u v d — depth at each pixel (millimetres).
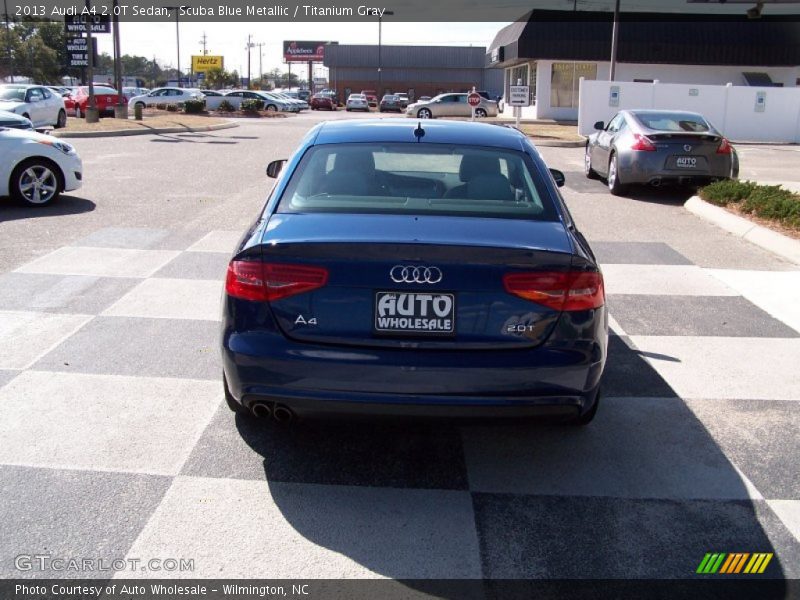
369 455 3881
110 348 5168
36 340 5273
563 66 35719
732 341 5660
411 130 4590
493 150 4379
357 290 3285
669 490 3617
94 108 26844
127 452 3814
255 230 3666
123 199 10875
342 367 3264
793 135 27234
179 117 33812
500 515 3383
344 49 79188
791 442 4109
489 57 43281
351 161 4242
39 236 8312
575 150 21703
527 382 3291
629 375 4980
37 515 3266
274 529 3229
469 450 3969
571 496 3549
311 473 3689
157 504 3379
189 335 5445
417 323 3285
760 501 3537
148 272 7008
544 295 3311
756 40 35500
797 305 6578
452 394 3279
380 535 3211
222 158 16766
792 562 3100
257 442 3963
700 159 11945
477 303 3289
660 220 10492
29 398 4379
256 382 3361
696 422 4328
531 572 3002
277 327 3348
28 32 87312
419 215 3719
